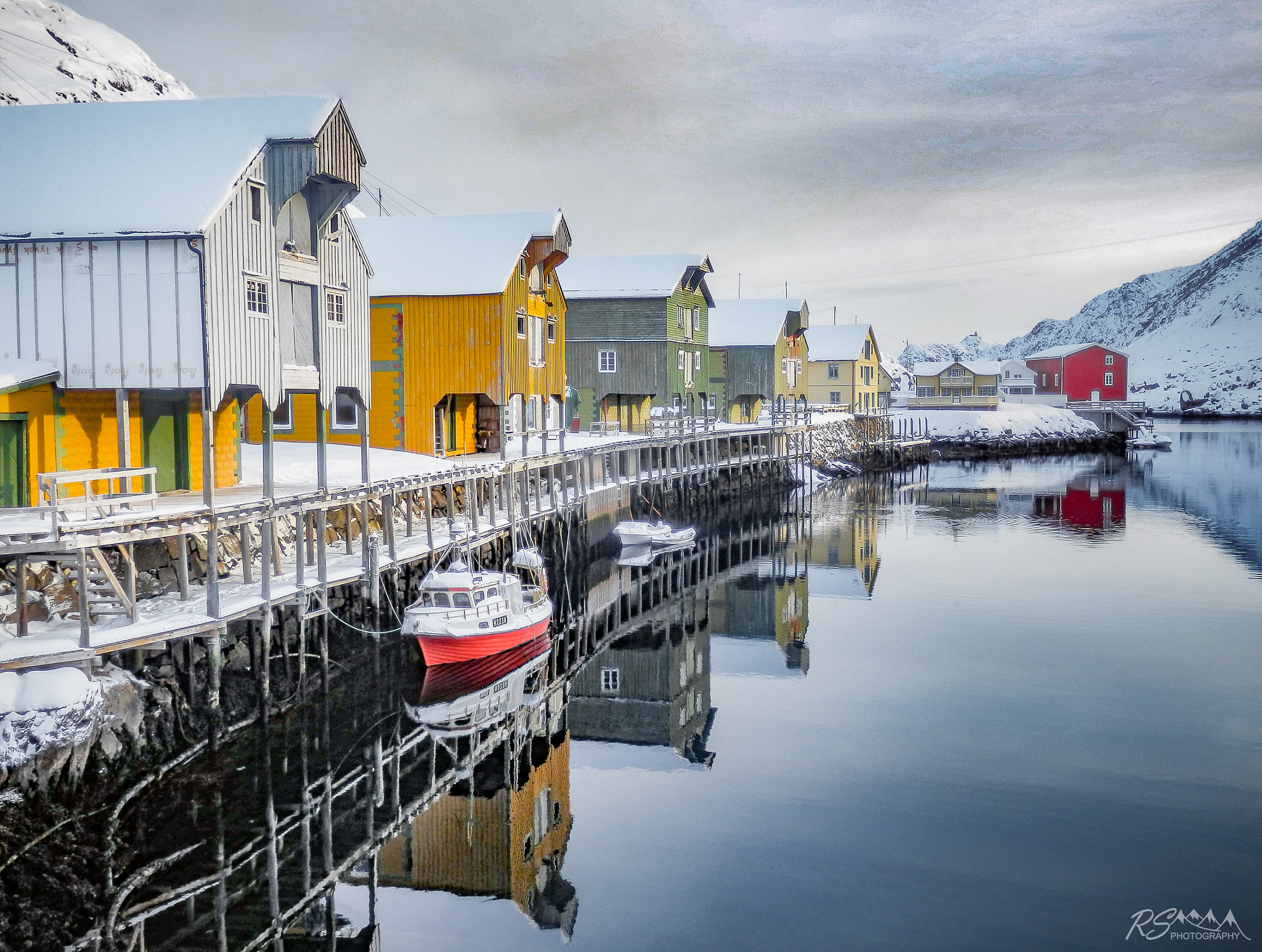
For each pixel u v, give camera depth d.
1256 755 20.80
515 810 18.20
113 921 13.97
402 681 24.52
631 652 29.64
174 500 22.59
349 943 13.79
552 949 13.60
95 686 17.05
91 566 19.39
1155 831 17.39
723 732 22.45
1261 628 31.45
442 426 38.75
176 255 20.91
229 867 15.62
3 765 15.77
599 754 21.17
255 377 22.70
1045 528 52.88
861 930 14.30
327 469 27.33
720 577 40.72
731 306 77.25
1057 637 30.61
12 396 20.53
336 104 24.62
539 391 42.28
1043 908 14.95
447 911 14.77
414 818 17.77
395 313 37.81
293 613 22.53
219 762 18.91
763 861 16.34
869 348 102.12
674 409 59.81
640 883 15.66
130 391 23.34
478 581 25.91
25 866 15.02
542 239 40.31
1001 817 18.02
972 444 102.38
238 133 23.58
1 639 17.05
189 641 19.30
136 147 23.27
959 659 28.33
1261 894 15.30
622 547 46.09
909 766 20.41
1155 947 13.88
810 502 65.00
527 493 34.53
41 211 21.77
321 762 19.39
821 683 26.27
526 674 27.03
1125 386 127.88
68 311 21.36
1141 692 25.09
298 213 25.28
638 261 58.69
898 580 39.72
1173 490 69.81
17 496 20.88
